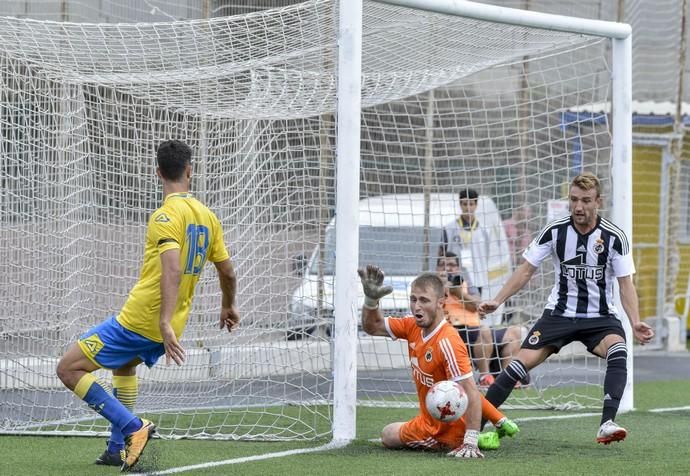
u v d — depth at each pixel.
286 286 21.31
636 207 36.56
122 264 20.69
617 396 15.48
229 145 21.69
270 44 18.89
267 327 21.00
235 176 21.62
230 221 21.50
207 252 14.12
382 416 20.62
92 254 20.44
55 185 19.84
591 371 27.44
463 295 22.84
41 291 19.75
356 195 16.62
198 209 13.93
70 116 20.08
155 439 16.95
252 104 20.72
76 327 20.05
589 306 16.12
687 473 13.66
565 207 29.77
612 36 21.09
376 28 19.66
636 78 35.62
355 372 16.64
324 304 21.06
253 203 21.56
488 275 25.41
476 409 14.89
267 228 21.48
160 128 21.23
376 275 15.30
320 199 21.45
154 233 13.49
